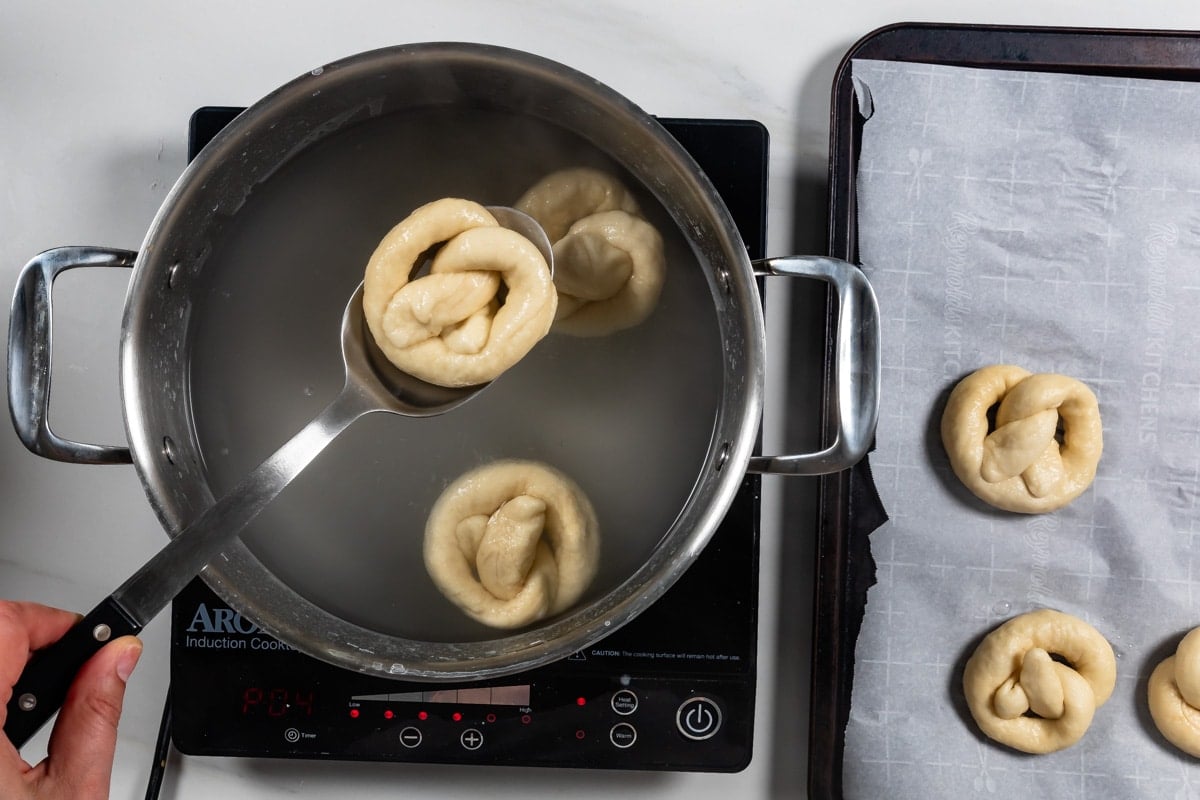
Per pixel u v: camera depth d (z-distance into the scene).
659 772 0.88
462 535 0.74
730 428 0.66
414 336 0.67
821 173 0.90
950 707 0.88
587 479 0.74
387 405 0.68
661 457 0.72
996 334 0.90
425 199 0.76
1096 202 0.89
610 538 0.73
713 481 0.66
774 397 0.88
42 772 0.60
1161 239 0.89
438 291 0.67
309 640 0.64
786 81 0.91
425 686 0.81
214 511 0.59
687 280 0.74
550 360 0.75
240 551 0.68
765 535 0.89
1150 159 0.89
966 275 0.89
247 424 0.73
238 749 0.80
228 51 0.91
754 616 0.80
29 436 0.66
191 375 0.72
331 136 0.73
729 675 0.80
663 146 0.65
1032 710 0.88
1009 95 0.88
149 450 0.63
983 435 0.87
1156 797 0.88
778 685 0.88
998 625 0.89
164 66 0.90
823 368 0.85
